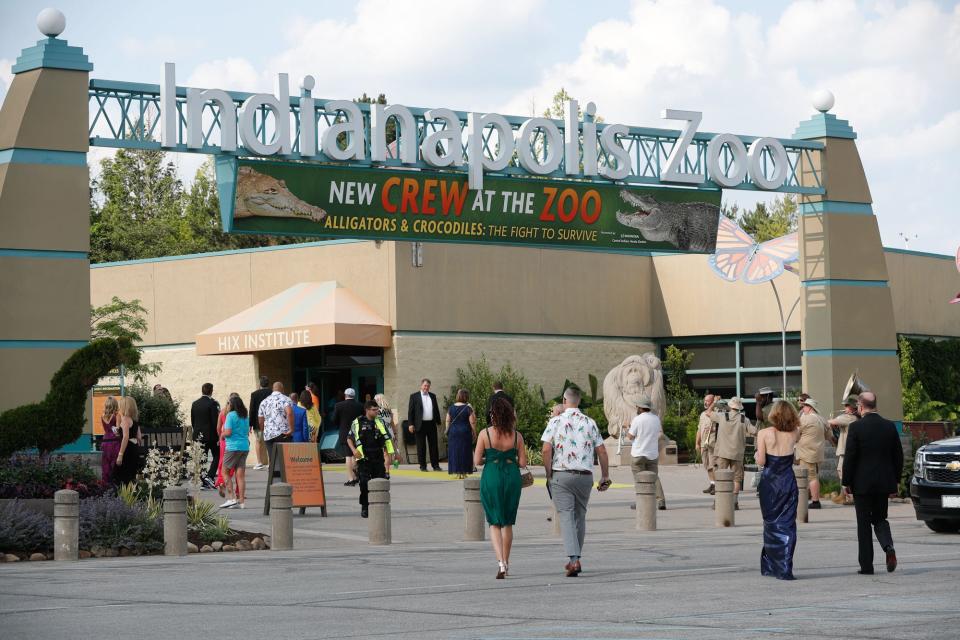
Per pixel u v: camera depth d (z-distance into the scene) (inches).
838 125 1216.8
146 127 950.4
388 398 1561.3
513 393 1596.9
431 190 1048.2
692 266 1809.8
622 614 471.8
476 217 1069.8
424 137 1064.8
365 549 782.5
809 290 1216.8
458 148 1056.2
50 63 872.9
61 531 725.3
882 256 1229.7
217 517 838.5
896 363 1226.6
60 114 874.1
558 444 609.0
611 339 1782.7
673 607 489.7
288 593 554.3
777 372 1758.1
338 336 1508.4
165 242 2721.5
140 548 757.3
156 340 1775.3
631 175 1128.2
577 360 1733.5
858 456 603.8
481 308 1633.9
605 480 617.9
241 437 1007.6
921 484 829.8
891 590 537.3
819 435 1063.6
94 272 1831.9
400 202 1037.2
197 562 707.4
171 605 515.2
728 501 923.4
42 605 517.7
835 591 535.5
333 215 1014.4
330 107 1011.9
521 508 1050.1
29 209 861.2
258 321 1588.3
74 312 870.4
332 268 1621.6
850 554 699.4
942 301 1868.8
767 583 566.9
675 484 1285.7
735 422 1055.6
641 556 703.7
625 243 1128.2
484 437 607.2
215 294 1724.9
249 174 981.2
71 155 876.0
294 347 1556.3
